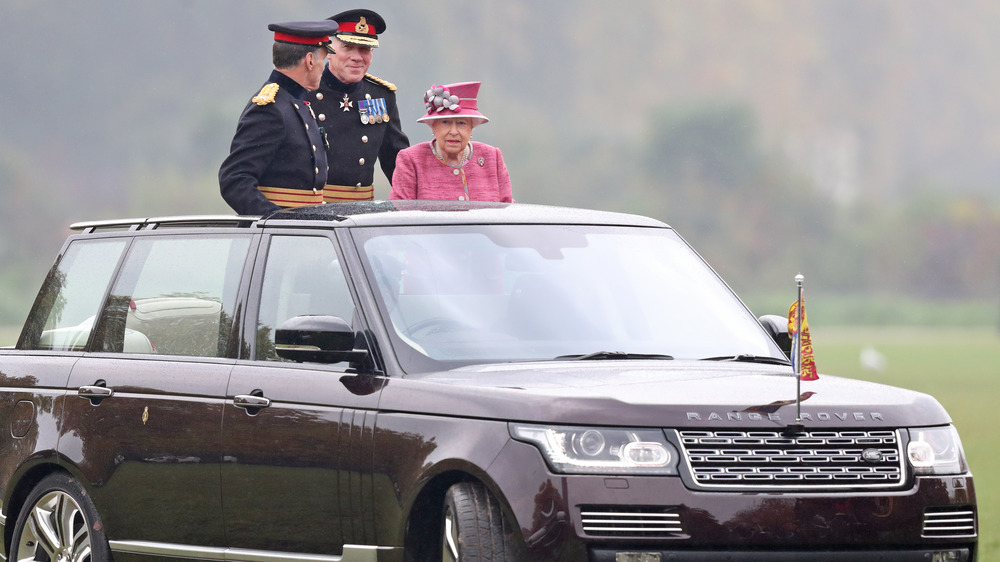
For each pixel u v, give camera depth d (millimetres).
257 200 35500
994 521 49031
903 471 24188
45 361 31609
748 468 23344
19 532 31281
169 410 28469
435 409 24453
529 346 26438
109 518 29422
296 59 36375
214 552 27625
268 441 26719
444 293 26922
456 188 36719
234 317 28672
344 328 25812
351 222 28047
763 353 28000
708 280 29469
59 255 33094
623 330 27375
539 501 22906
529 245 28281
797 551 23375
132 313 30703
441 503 24938
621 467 22969
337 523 25719
